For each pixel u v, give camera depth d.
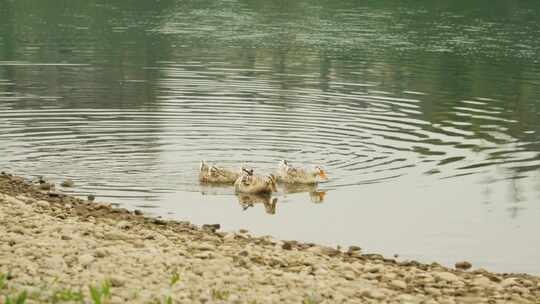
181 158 37.00
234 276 22.03
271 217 30.92
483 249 28.05
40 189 32.03
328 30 80.62
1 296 18.56
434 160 37.44
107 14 89.25
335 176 35.25
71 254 22.58
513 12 95.44
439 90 53.88
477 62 65.56
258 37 75.19
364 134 41.59
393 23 86.00
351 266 24.44
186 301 19.34
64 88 50.84
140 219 29.00
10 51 65.00
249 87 52.53
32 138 39.19
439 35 78.94
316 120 44.03
